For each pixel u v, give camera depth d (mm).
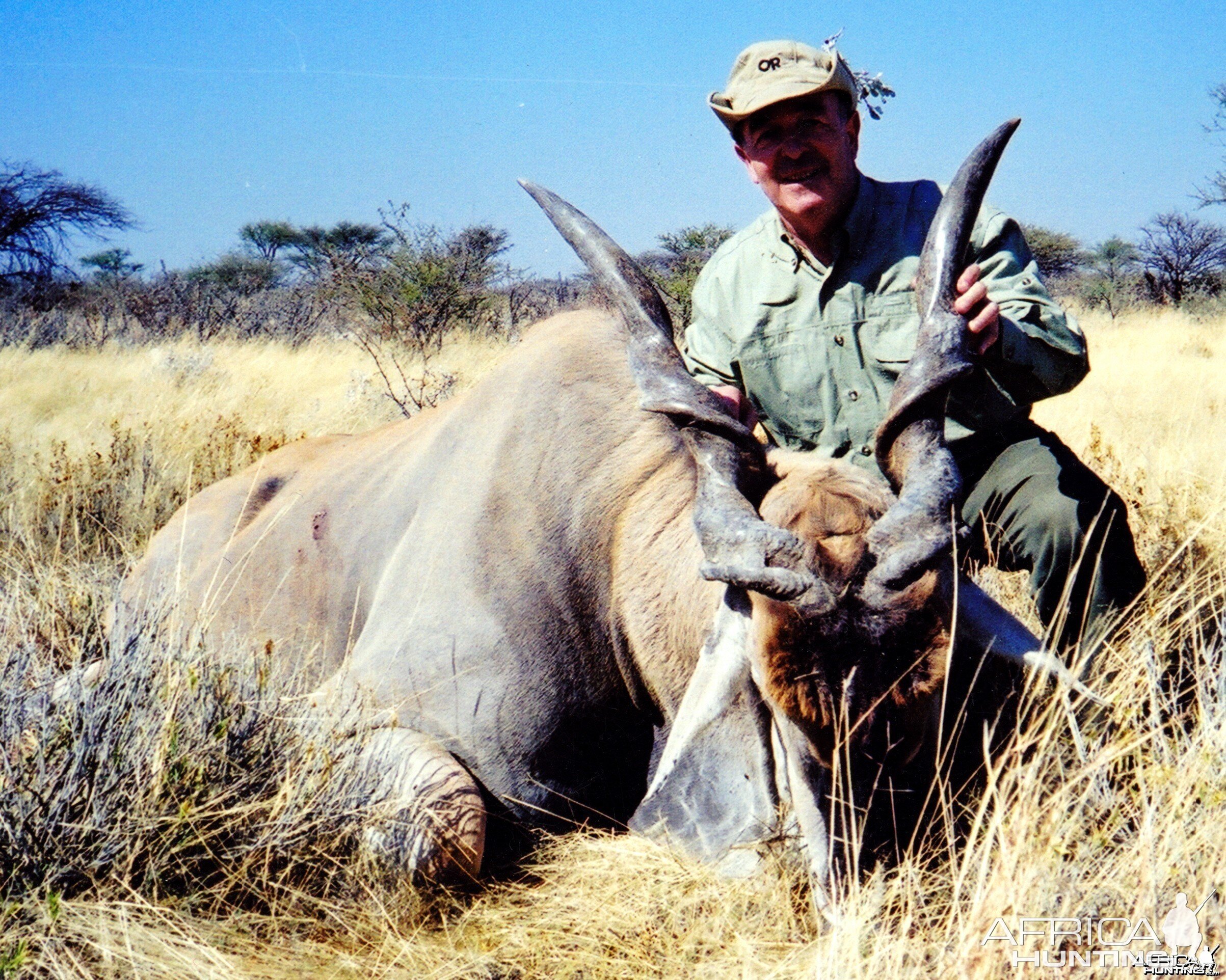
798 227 3592
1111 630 3391
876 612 2451
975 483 3676
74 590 4465
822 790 2639
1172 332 20328
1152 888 2305
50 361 16016
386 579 3750
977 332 3045
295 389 12156
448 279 17969
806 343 3641
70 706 3055
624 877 2879
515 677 3324
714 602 3078
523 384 3611
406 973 2619
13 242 32250
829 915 2572
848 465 2947
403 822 2945
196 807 2891
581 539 3367
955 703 2998
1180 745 2908
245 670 3297
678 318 16125
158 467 6824
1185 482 5062
